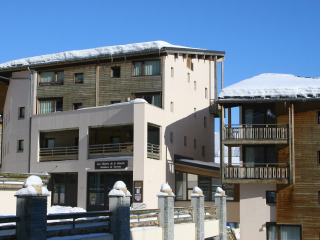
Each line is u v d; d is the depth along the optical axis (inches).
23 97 1443.2
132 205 1087.0
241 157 1159.6
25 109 1428.4
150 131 1299.2
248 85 1157.7
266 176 1093.1
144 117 1167.0
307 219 1084.5
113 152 1299.2
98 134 1353.3
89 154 1246.3
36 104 1422.2
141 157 1153.4
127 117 1187.9
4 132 1540.4
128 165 1167.6
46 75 1438.2
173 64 1374.3
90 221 575.5
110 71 1363.2
